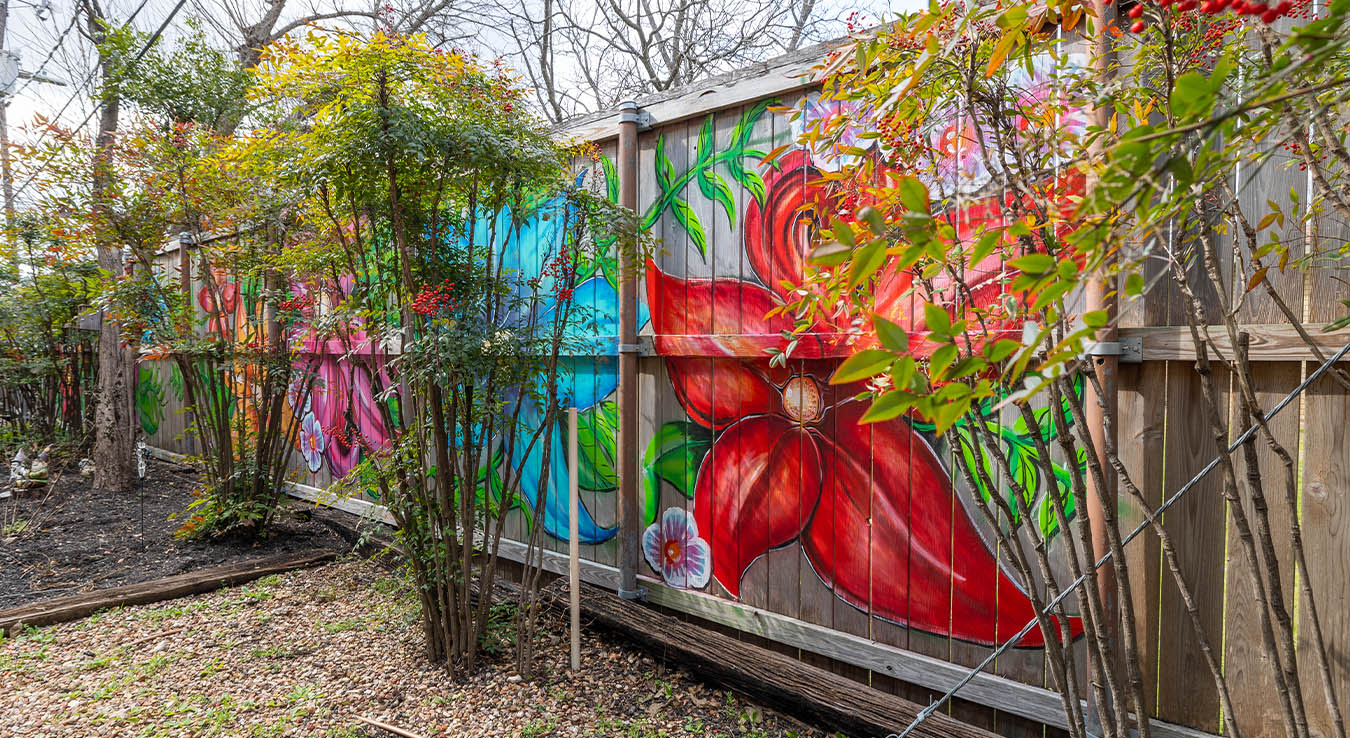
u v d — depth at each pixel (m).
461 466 3.32
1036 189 1.35
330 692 2.84
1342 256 1.60
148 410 8.22
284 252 3.88
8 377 7.40
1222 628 1.99
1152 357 2.02
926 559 2.54
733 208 3.02
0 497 6.14
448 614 3.00
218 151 4.54
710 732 2.59
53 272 6.71
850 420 2.72
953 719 2.44
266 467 4.97
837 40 2.61
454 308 2.88
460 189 2.96
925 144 1.73
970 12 1.08
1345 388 1.79
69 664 3.12
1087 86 1.55
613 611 3.26
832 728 2.54
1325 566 1.83
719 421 3.13
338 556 4.53
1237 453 1.95
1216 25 1.44
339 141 2.59
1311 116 0.75
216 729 2.58
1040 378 0.72
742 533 3.07
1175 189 0.72
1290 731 1.36
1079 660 2.20
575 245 2.99
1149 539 2.08
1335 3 0.57
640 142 3.37
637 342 3.37
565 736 2.54
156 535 5.08
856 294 1.46
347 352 3.28
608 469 3.57
